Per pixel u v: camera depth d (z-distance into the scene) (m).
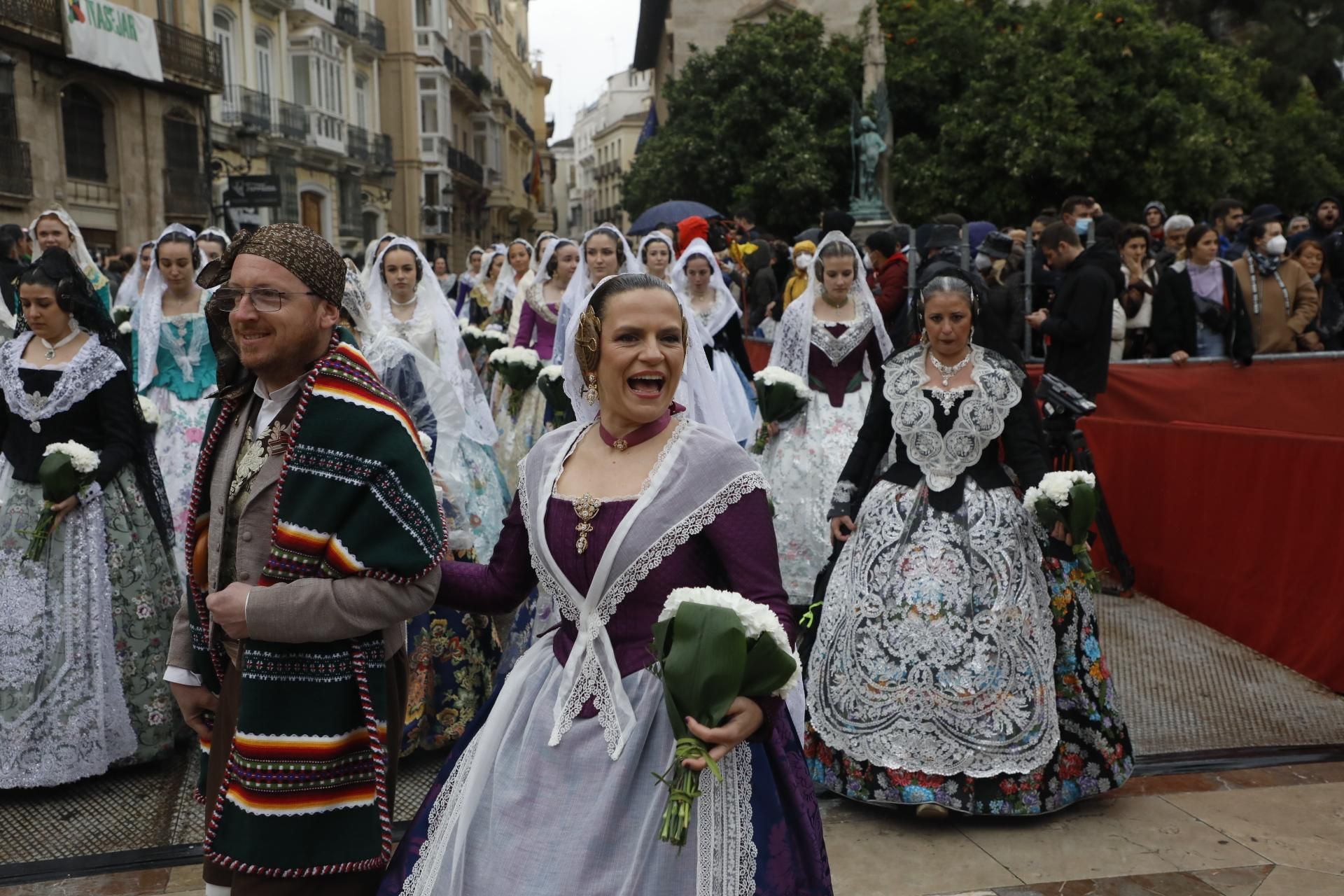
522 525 2.39
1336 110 29.09
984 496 3.74
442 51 41.38
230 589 2.17
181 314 5.47
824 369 5.86
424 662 4.20
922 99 23.72
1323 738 4.34
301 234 2.26
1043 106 20.73
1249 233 8.57
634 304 2.18
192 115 24.73
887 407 3.96
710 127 24.25
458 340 5.07
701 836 2.02
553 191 85.25
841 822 3.63
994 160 21.34
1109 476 6.55
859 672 3.69
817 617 4.11
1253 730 4.43
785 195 22.67
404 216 39.78
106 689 4.05
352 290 4.10
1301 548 5.09
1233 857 3.35
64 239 7.57
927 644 3.60
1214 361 6.70
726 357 6.76
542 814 2.07
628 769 2.06
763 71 23.62
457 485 4.39
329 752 2.21
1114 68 21.27
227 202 20.42
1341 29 29.05
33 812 3.86
